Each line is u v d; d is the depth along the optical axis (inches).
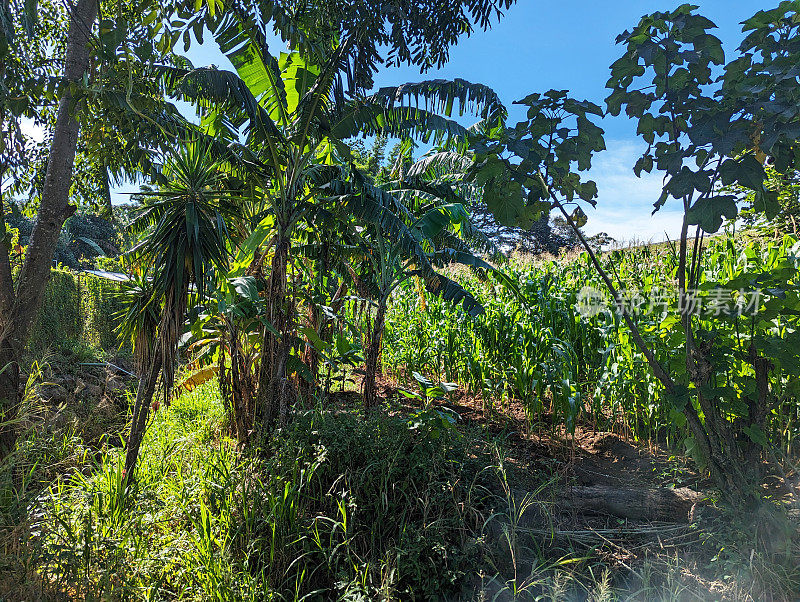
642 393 187.6
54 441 172.9
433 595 120.5
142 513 131.4
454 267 398.6
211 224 161.8
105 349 362.0
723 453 132.7
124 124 152.9
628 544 137.2
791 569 110.6
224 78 176.1
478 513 142.3
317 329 230.1
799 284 118.6
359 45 171.8
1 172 167.3
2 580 97.4
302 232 225.6
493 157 127.7
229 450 181.8
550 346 208.4
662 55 120.0
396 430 166.9
